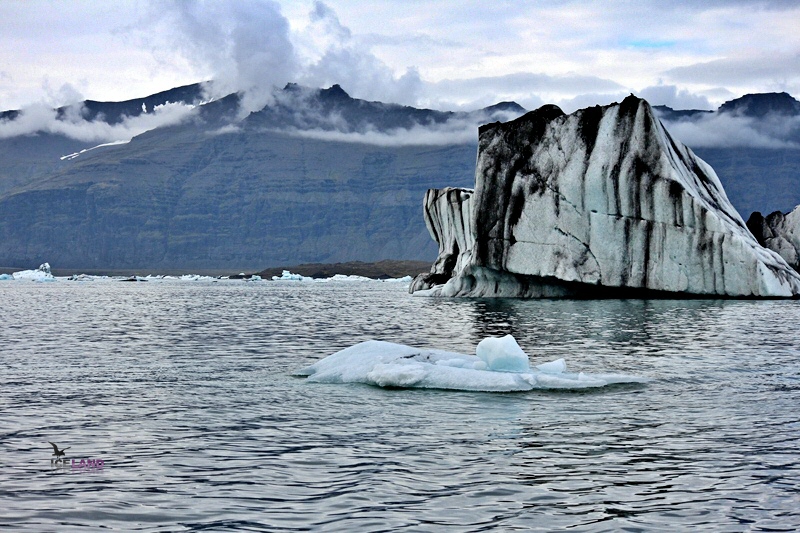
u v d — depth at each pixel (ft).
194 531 29.81
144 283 627.05
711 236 169.17
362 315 157.89
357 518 31.09
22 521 30.81
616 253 174.70
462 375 60.29
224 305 215.10
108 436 44.60
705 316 127.75
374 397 56.13
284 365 75.41
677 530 29.81
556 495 33.71
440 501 33.04
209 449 41.50
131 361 79.46
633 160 173.88
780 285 170.40
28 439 44.04
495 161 190.08
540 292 192.34
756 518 30.89
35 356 84.64
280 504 32.71
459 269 223.51
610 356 78.28
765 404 53.11
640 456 39.68
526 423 47.34
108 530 29.89
